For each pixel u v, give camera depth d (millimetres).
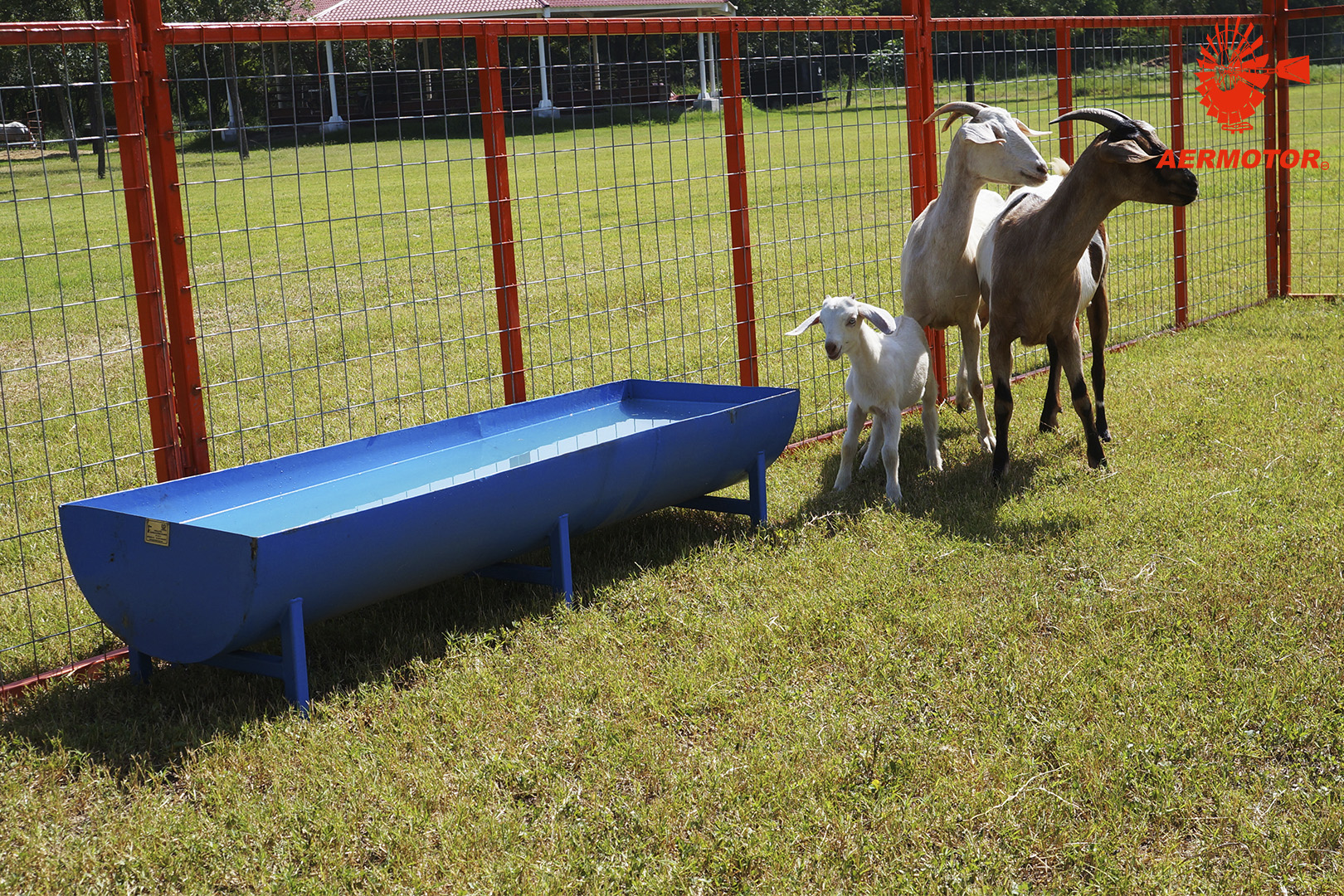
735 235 7246
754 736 4059
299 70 34469
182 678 4824
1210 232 15031
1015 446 7246
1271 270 11352
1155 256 13625
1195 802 3578
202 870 3541
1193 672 4270
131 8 4879
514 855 3475
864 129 29625
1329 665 4277
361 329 11383
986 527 5836
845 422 8000
